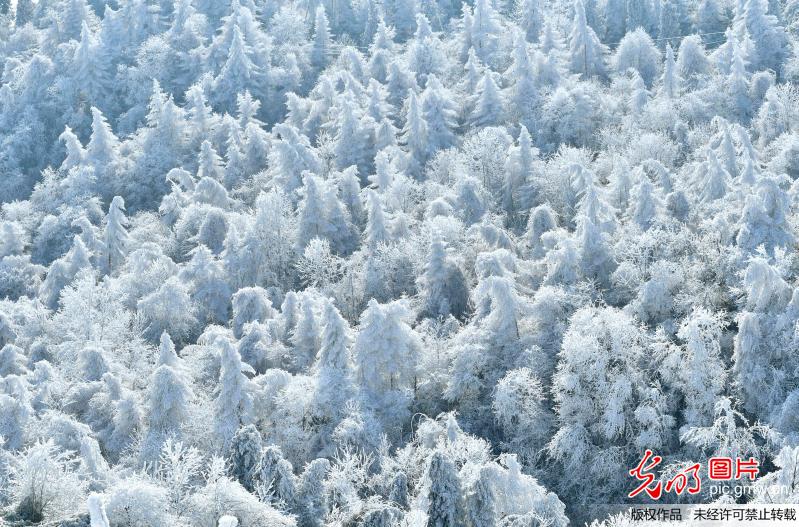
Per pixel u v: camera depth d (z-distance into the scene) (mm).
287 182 102312
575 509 53219
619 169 81812
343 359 62438
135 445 57438
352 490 47312
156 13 177000
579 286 64312
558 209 88562
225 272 85062
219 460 42000
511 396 56875
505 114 114250
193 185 108688
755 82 107812
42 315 79188
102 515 32875
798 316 54062
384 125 109875
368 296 79125
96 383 63781
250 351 68875
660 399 53312
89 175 115938
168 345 62406
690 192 78750
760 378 53656
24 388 58562
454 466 44000
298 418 58344
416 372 63500
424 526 40969
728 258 60281
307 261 83875
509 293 63750
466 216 87812
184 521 39531
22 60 177750
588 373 54688
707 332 53875
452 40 151250
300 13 180875
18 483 40188
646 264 64062
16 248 104938
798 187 68188
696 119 103938
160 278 85375
